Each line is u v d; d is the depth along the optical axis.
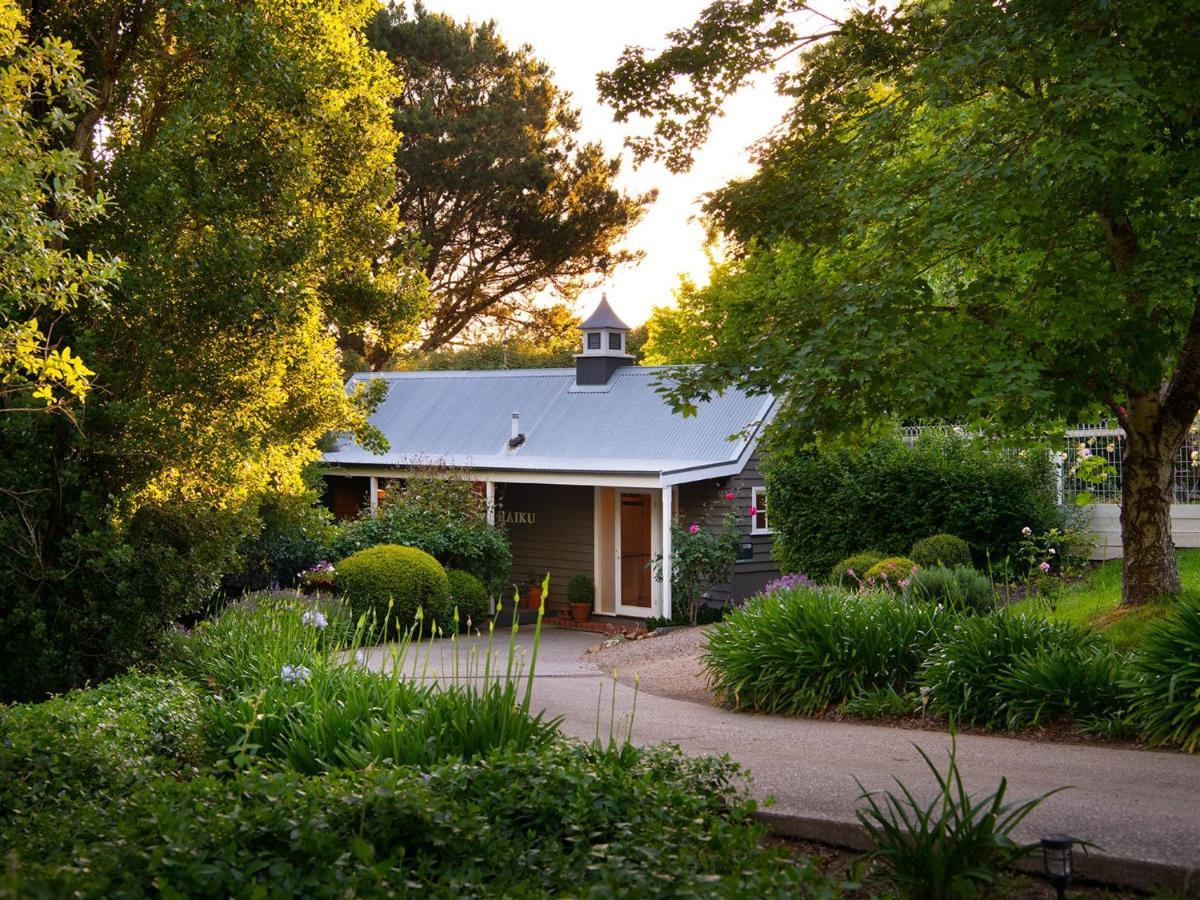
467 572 19.03
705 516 19.28
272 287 10.16
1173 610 7.89
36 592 9.67
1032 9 8.02
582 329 22.88
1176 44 7.89
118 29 10.45
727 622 10.93
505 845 4.27
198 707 7.80
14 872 3.17
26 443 9.59
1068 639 8.40
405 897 3.57
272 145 10.57
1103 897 4.43
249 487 11.74
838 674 9.10
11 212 7.39
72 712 7.05
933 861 4.25
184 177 9.94
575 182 33.91
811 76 10.31
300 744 6.23
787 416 8.78
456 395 24.72
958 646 8.50
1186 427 9.57
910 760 6.79
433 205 32.78
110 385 9.90
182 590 10.30
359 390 13.27
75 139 10.19
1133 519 9.70
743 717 9.08
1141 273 8.34
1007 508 15.59
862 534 16.62
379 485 23.34
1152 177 8.30
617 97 10.39
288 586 17.98
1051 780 6.07
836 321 8.38
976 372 8.23
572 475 18.34
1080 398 8.93
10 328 7.86
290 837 4.02
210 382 10.06
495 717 6.00
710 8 9.95
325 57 10.89
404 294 12.27
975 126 8.90
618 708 9.62
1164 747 6.94
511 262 34.56
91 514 9.67
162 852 3.68
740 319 10.27
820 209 9.90
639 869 3.84
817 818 5.30
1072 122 7.77
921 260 9.01
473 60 33.00
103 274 7.91
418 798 4.44
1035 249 9.00
